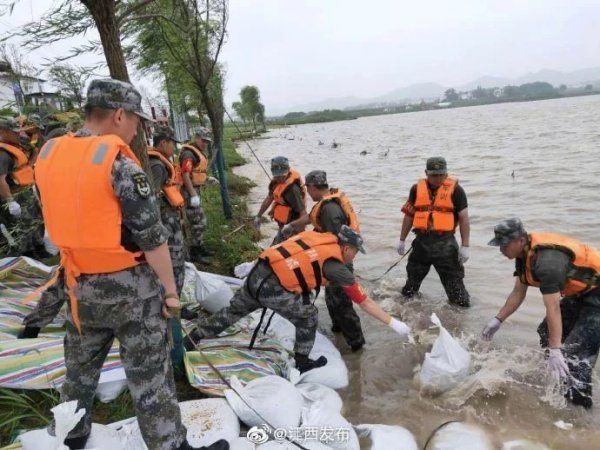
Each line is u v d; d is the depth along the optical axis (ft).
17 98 21.08
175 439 7.39
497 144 66.95
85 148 6.35
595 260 10.91
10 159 17.38
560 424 10.37
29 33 10.09
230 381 10.54
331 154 75.20
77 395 7.58
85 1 8.74
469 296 16.81
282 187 17.03
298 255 11.39
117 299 6.72
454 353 11.51
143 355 7.02
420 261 16.61
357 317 13.88
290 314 11.60
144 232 6.38
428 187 16.07
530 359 12.92
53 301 10.71
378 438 9.58
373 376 12.65
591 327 10.94
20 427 9.08
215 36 24.25
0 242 17.66
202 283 14.24
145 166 9.87
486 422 10.53
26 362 10.04
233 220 28.02
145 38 17.93
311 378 11.80
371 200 35.19
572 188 32.17
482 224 25.86
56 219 6.40
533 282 11.21
